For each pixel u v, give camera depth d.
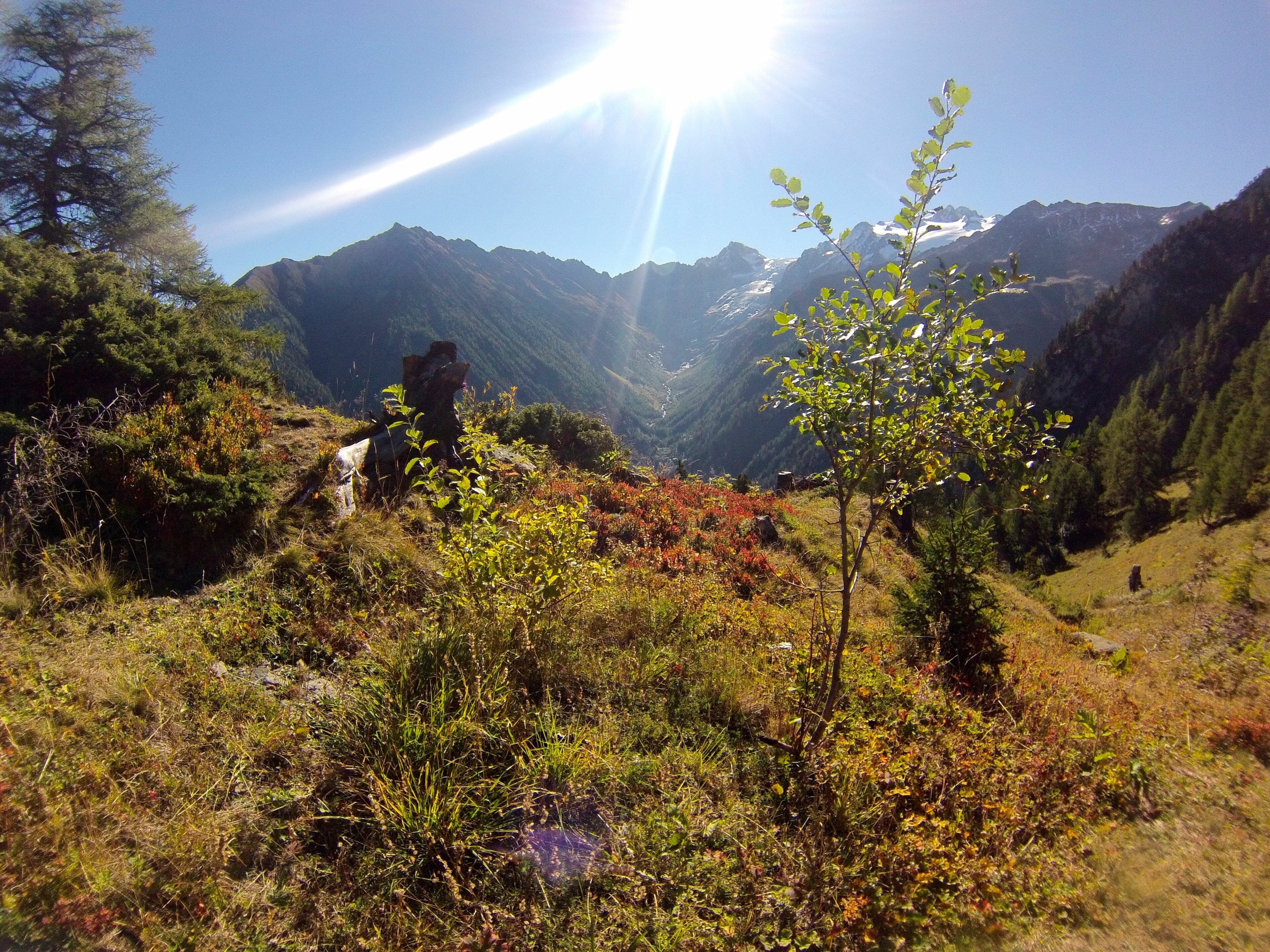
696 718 4.18
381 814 2.83
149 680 3.64
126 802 2.81
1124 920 2.69
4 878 2.34
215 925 2.39
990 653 5.82
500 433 13.99
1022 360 3.56
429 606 4.79
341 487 6.54
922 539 6.75
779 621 6.50
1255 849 3.10
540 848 2.95
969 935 2.69
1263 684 5.83
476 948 2.48
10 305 7.29
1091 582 60.25
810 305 4.02
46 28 21.84
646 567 7.41
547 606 4.43
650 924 2.63
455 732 3.24
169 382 7.80
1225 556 13.45
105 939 2.25
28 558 4.70
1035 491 3.70
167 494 5.37
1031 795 3.70
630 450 15.29
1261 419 59.16
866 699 4.70
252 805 2.94
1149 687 6.12
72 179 21.75
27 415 6.21
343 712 3.45
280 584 5.05
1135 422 80.88
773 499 14.83
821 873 2.96
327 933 2.45
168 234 22.72
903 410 3.82
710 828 3.16
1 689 3.33
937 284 3.60
